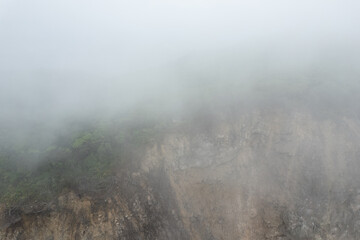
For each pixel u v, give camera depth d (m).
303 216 25.44
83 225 22.36
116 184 24.28
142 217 24.02
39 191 22.25
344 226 24.52
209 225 25.55
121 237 22.83
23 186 22.34
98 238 22.33
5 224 20.75
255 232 25.70
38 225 21.47
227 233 25.53
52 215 21.92
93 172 24.12
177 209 25.39
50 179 22.97
